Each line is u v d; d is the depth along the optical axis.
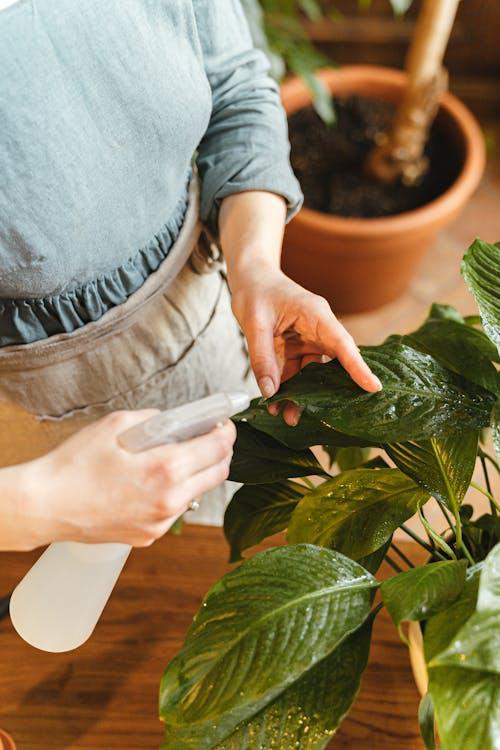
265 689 0.49
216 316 0.99
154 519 0.55
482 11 2.04
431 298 1.87
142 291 0.82
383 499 0.62
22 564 0.79
